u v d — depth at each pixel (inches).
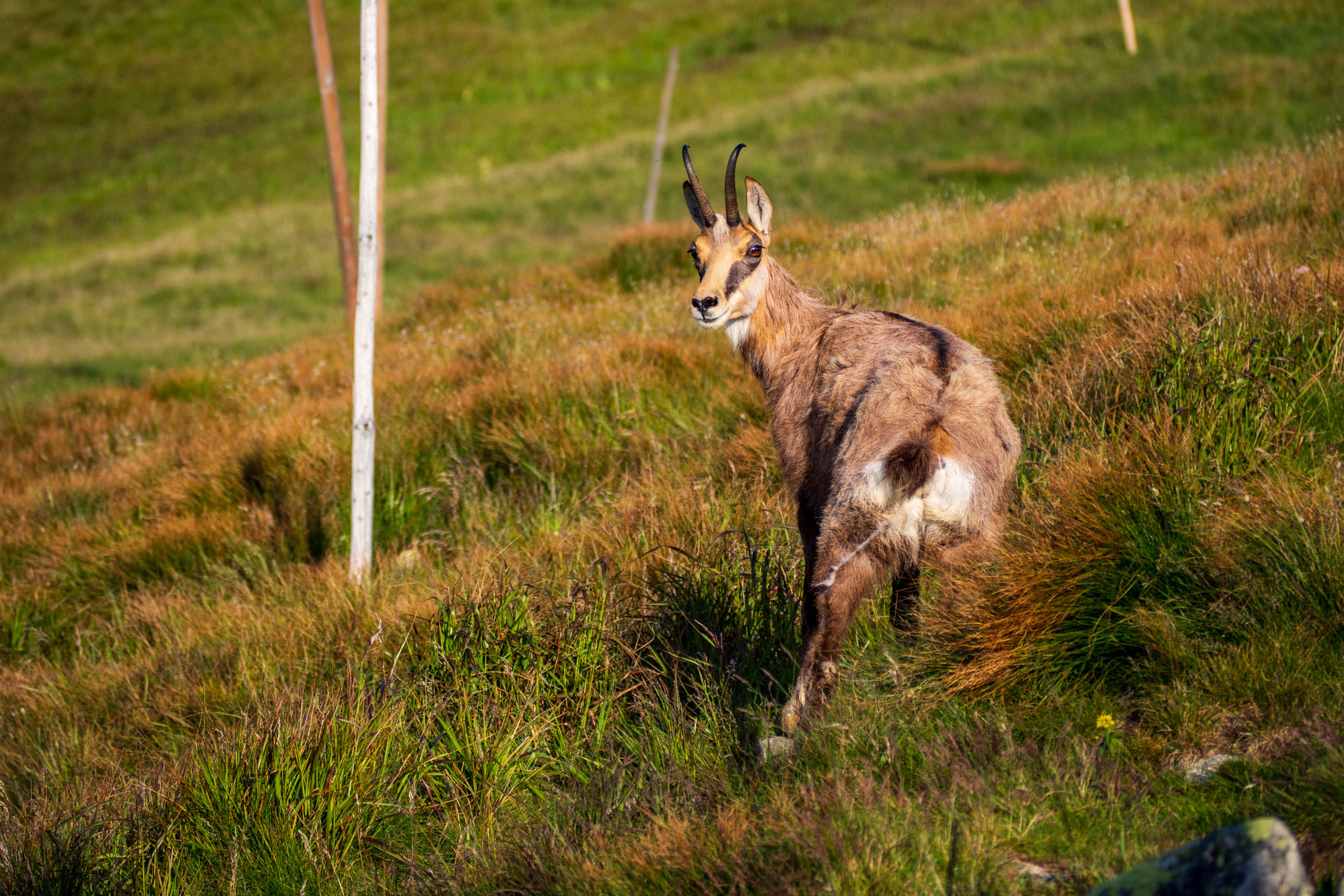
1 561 852.0
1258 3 3085.6
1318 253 660.1
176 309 2361.0
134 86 4729.3
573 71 4367.6
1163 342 513.0
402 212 2967.5
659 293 1184.8
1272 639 334.3
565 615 470.3
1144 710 342.3
